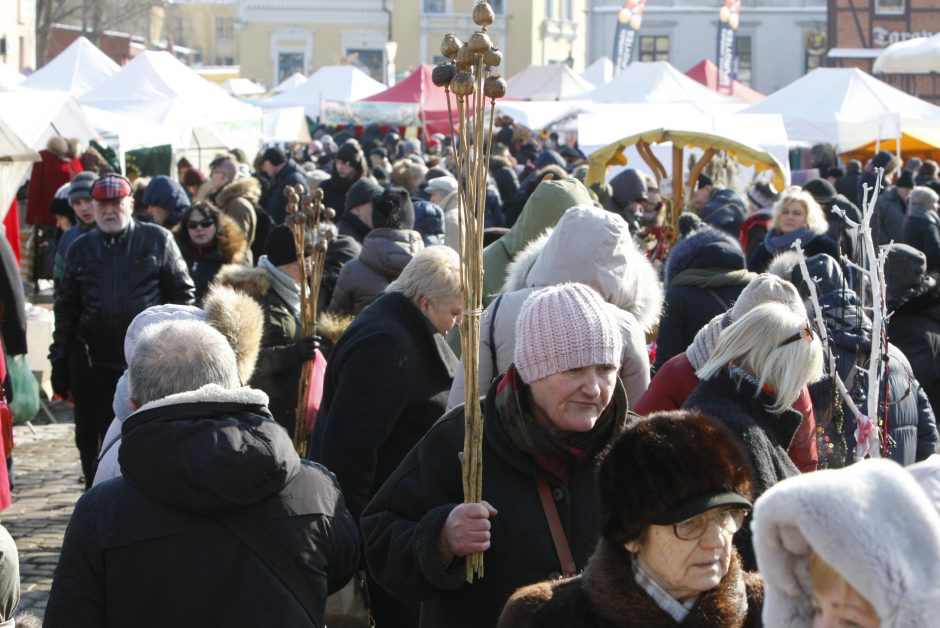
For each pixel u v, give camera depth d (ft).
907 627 5.72
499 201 40.16
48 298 49.19
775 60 204.54
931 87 144.87
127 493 10.37
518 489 10.89
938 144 61.77
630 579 8.24
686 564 8.10
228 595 10.21
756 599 8.60
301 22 209.67
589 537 10.74
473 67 10.47
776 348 12.01
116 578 10.19
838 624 6.14
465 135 10.53
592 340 10.53
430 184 33.65
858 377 15.75
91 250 24.89
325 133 96.12
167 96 57.47
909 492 5.93
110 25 174.91
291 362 18.35
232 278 19.34
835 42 158.40
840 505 5.84
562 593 8.56
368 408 15.08
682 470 7.99
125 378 14.60
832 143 62.95
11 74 60.75
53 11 158.51
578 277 14.61
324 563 10.69
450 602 11.08
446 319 15.74
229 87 120.26
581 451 10.85
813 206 25.86
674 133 41.24
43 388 36.68
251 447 10.24
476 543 10.45
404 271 15.87
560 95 101.50
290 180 44.09
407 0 207.62
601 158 42.14
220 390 10.48
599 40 204.13
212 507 10.16
